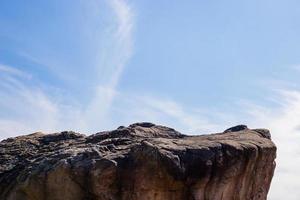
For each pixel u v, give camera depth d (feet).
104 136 109.70
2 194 98.48
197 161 86.33
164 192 85.40
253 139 100.83
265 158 99.96
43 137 120.67
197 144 90.33
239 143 94.68
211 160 87.40
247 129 111.65
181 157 85.81
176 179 84.58
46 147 112.98
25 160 104.42
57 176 89.86
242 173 93.35
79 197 88.69
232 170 90.74
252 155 93.97
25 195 93.35
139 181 85.71
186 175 85.25
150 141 89.86
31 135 125.49
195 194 86.43
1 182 100.01
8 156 110.52
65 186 89.35
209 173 87.25
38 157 103.86
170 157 84.48
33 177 92.07
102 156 90.53
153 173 84.94
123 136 107.55
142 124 116.98
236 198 93.04
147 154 85.87
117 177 87.61
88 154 91.50
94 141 108.99
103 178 86.79
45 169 92.22
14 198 94.48
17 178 96.53
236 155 91.20
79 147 102.37
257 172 98.63
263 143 100.42
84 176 88.53
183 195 86.48
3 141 122.21
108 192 86.89
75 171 88.89
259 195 101.09
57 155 95.09
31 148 114.32
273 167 105.70
